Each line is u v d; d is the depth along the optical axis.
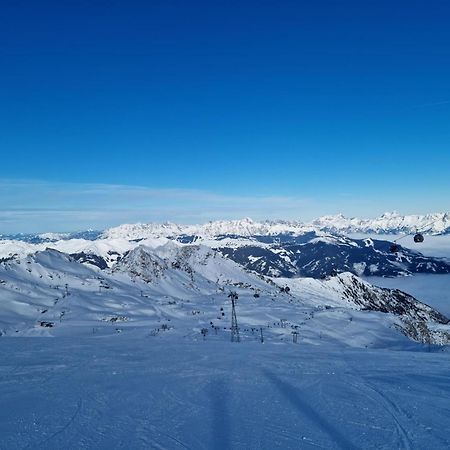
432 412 17.64
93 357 33.34
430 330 167.50
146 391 21.91
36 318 119.62
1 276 155.75
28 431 16.05
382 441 14.49
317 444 14.28
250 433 15.42
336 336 117.69
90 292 167.00
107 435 15.48
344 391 21.34
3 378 25.70
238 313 141.12
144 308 145.75
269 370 27.16
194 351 37.31
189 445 14.38
